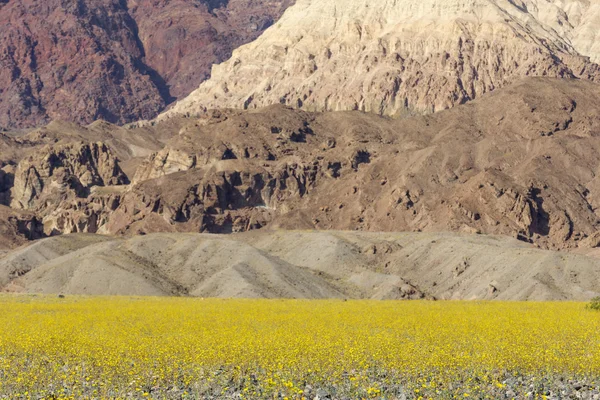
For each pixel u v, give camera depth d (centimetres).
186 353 6262
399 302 14775
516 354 6231
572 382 5562
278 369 5734
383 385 5341
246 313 10388
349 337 7119
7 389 5225
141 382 5453
